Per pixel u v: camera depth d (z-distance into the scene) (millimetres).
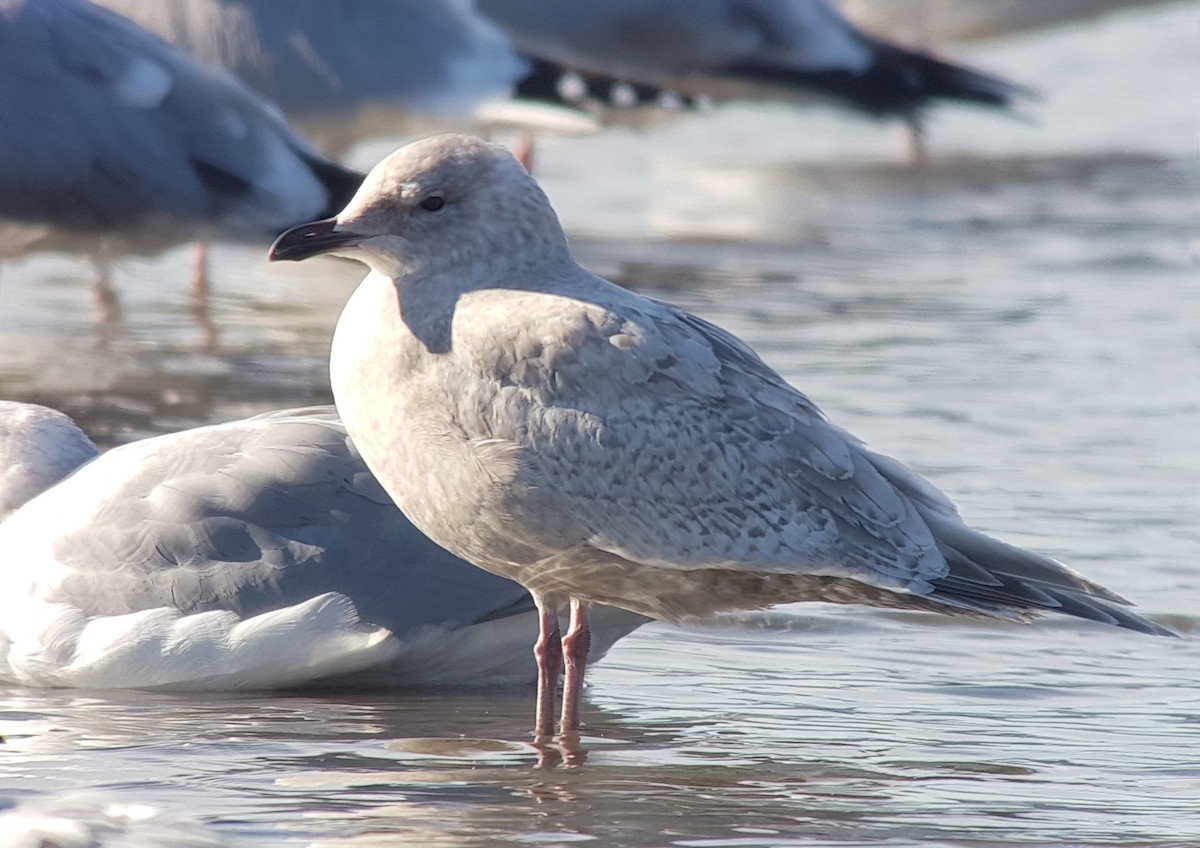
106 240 18797
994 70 35750
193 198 18750
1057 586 9531
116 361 17109
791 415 9477
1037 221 24016
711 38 28109
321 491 10688
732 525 9297
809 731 9773
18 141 18328
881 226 23750
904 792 8883
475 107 23016
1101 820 8539
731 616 11719
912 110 28781
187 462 10867
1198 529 12992
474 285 9430
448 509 9430
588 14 27562
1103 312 19328
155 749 9406
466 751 9445
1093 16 34250
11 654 10656
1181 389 16516
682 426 9250
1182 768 9242
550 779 9008
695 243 22562
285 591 10484
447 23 23078
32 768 9062
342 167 19469
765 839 8250
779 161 28578
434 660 10609
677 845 8164
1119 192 25859
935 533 9586
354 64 22359
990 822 8500
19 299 19719
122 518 10711
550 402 9195
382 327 9414
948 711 10102
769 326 18547
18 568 10758
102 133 18547
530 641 10703
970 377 16797
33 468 11320
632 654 11086
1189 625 11359
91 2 19453
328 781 8922
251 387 16328
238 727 9836
